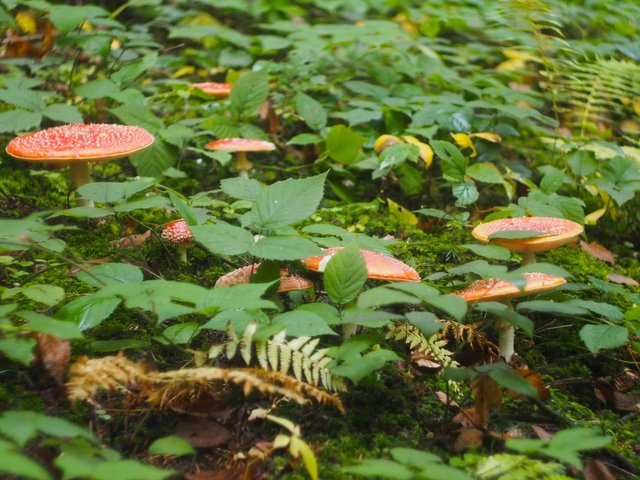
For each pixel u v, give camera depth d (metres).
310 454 0.84
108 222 1.26
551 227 1.11
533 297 1.13
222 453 0.90
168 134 1.36
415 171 1.44
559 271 0.91
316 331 0.92
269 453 0.87
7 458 0.58
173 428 0.92
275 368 0.90
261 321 0.94
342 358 0.90
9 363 0.96
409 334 1.01
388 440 0.92
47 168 1.42
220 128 1.45
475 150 1.48
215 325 0.93
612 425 0.99
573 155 1.45
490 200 1.50
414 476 0.74
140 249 1.20
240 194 1.04
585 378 1.06
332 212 1.38
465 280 1.17
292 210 0.97
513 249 1.11
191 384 0.91
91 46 1.47
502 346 1.08
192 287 0.85
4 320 0.88
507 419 0.96
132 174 1.45
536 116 1.48
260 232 0.97
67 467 0.64
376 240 1.08
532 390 0.87
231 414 0.94
